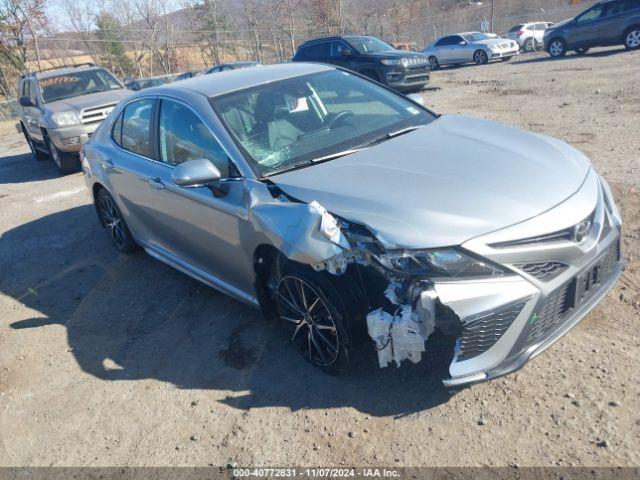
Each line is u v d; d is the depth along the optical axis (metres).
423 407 3.04
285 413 3.18
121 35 35.62
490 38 22.70
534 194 2.99
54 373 3.98
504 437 2.76
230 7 34.94
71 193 8.71
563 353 3.24
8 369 4.12
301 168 3.55
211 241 3.97
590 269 2.97
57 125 9.44
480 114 10.35
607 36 18.09
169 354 3.96
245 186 3.51
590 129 7.97
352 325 3.10
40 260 6.16
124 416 3.40
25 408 3.64
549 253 2.80
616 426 2.70
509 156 3.40
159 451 3.07
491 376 2.78
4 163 12.65
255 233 3.39
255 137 3.79
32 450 3.26
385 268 2.81
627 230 4.52
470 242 2.71
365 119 4.12
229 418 3.22
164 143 4.42
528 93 12.19
